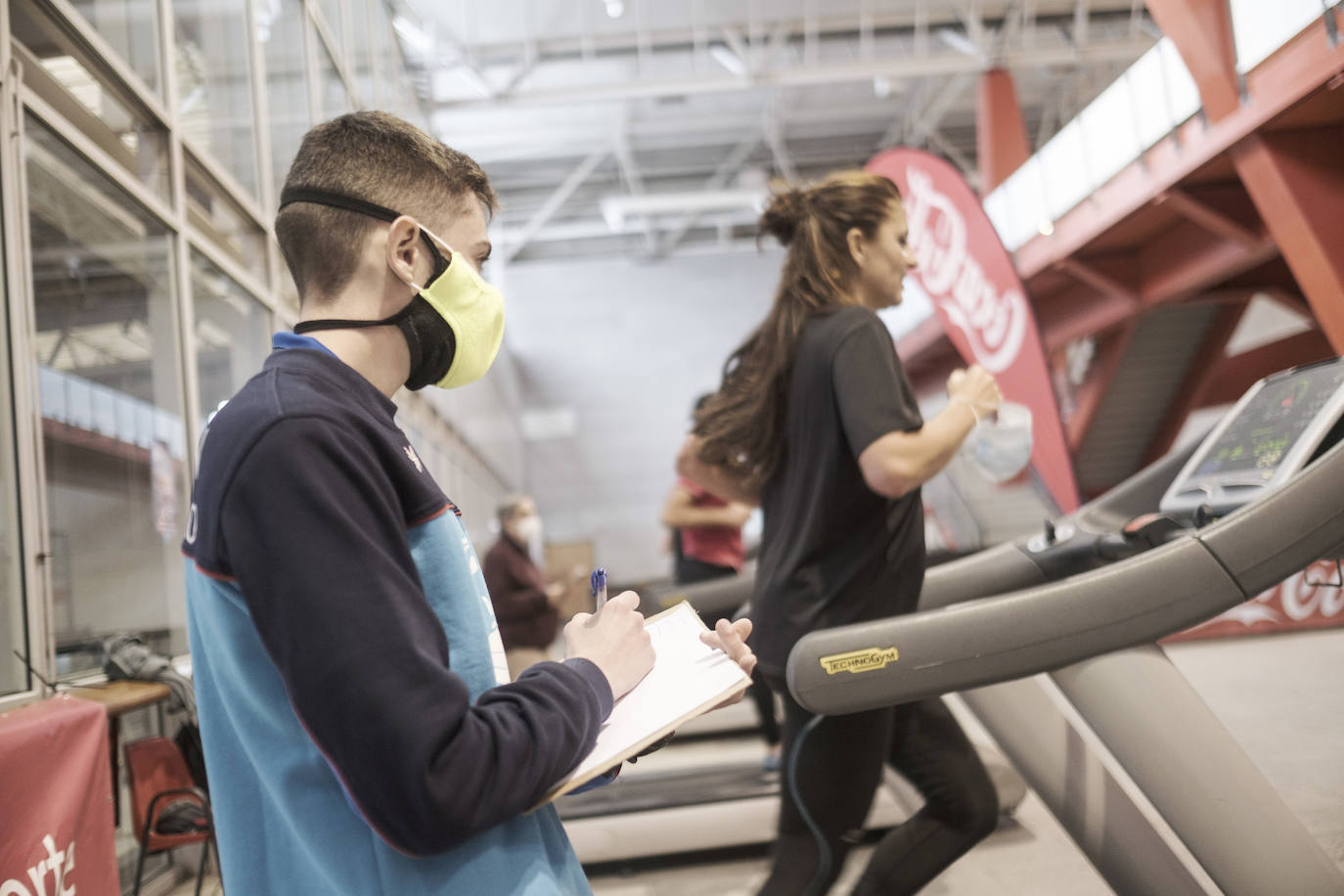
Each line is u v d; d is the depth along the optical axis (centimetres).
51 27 297
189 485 369
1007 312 744
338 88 714
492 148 1623
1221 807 127
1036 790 154
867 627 123
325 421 66
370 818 61
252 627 67
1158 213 847
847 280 150
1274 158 639
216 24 457
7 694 225
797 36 1359
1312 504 122
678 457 185
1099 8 1327
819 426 139
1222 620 563
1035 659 121
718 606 222
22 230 249
